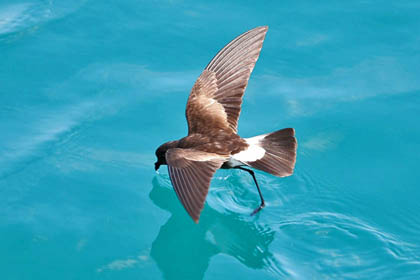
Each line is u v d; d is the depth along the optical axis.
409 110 12.34
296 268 9.86
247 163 8.66
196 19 14.56
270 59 13.55
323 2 15.06
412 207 10.69
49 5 15.20
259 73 13.26
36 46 13.88
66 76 13.16
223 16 14.64
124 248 10.08
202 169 7.56
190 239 10.39
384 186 11.05
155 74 13.19
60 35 14.20
